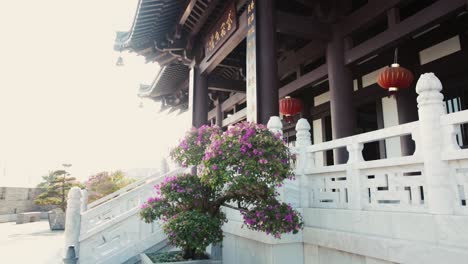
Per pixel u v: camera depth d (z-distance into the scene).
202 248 5.27
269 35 7.46
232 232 6.79
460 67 7.32
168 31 10.62
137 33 9.98
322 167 5.13
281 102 10.01
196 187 5.71
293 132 13.26
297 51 10.03
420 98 3.73
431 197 3.52
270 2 7.62
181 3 9.35
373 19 7.39
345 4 8.13
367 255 4.09
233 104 14.48
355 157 4.62
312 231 5.09
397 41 6.90
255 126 4.75
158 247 7.68
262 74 7.34
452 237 3.28
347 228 4.55
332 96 8.06
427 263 3.39
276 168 4.38
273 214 4.66
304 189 5.50
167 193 5.68
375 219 4.14
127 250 7.41
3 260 9.79
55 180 23.50
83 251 7.12
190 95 11.45
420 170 3.77
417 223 3.62
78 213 7.21
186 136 6.26
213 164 4.44
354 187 4.55
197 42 11.08
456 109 7.69
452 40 7.73
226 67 12.56
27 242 13.73
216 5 9.25
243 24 8.28
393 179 4.04
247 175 4.30
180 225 5.16
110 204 7.64
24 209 32.84
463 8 5.82
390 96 7.44
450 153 3.39
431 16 6.24
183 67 13.97
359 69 9.95
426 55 8.30
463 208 3.31
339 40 8.12
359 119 11.71
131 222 7.62
